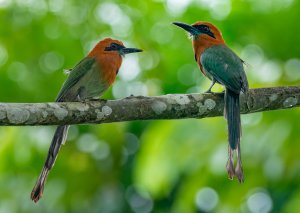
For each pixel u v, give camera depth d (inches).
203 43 505.4
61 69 602.9
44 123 410.0
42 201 625.0
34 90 599.5
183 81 639.8
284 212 520.1
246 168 524.4
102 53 493.0
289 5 572.7
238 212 533.0
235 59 486.3
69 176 631.8
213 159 529.7
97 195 657.0
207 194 628.1
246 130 530.6
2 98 597.3
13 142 601.0
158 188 560.4
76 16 613.0
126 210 714.2
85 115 417.4
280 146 515.2
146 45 625.9
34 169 607.2
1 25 605.3
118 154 649.0
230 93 459.5
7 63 602.9
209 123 540.4
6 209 617.9
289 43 567.8
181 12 625.9
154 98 434.0
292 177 516.1
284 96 462.9
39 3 609.9
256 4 589.0
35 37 605.6
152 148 555.8
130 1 623.8
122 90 629.9
